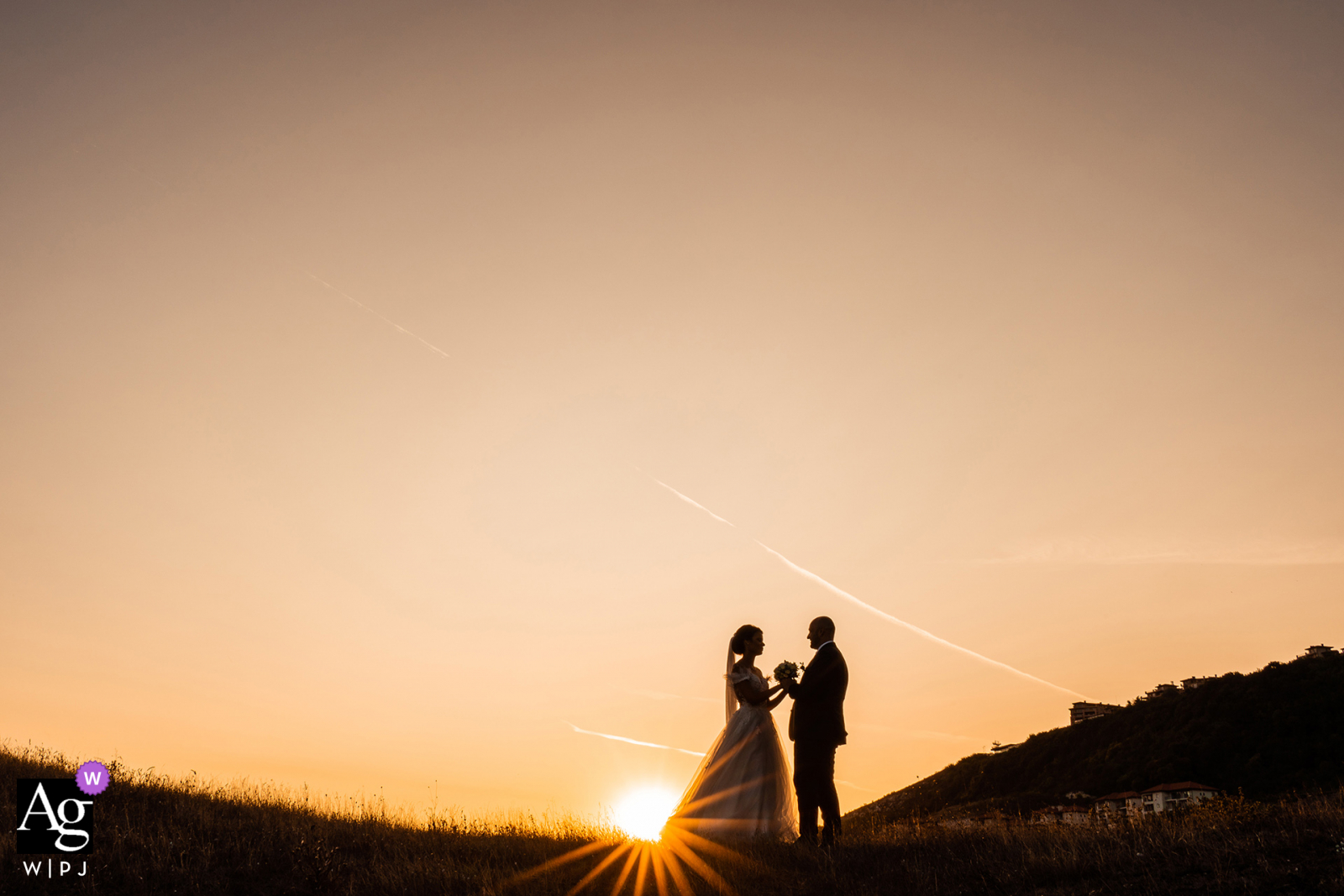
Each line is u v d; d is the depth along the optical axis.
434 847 10.53
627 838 11.01
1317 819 8.10
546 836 11.53
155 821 10.96
